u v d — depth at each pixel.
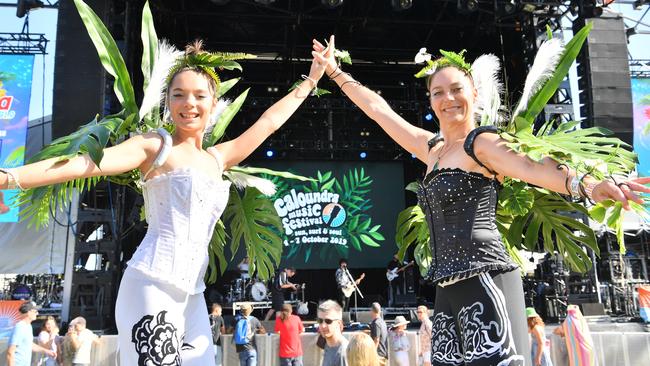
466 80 2.10
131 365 1.81
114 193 11.41
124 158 1.84
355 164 17.03
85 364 7.60
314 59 2.63
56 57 10.97
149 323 1.82
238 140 2.23
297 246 16.23
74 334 7.56
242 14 14.37
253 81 17.95
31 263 14.14
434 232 1.98
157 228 1.92
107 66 2.26
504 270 1.84
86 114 10.90
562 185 1.58
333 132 17.38
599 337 7.95
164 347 1.82
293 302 14.59
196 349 1.93
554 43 2.37
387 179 17.05
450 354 1.90
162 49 2.25
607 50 12.19
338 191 16.78
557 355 7.81
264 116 2.35
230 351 9.30
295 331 8.75
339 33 16.02
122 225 11.41
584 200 1.61
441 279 1.89
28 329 6.72
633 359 7.90
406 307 14.92
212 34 16.03
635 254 14.47
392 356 8.25
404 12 15.02
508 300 1.81
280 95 17.88
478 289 1.82
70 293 11.02
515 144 1.76
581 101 12.40
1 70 13.99
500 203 2.45
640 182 1.42
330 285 17.14
